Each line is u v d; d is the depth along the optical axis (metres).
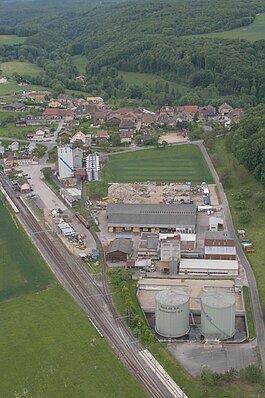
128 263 156.25
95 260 162.12
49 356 118.44
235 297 140.88
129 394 106.31
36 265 160.12
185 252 161.25
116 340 123.25
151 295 143.12
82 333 126.00
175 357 117.38
